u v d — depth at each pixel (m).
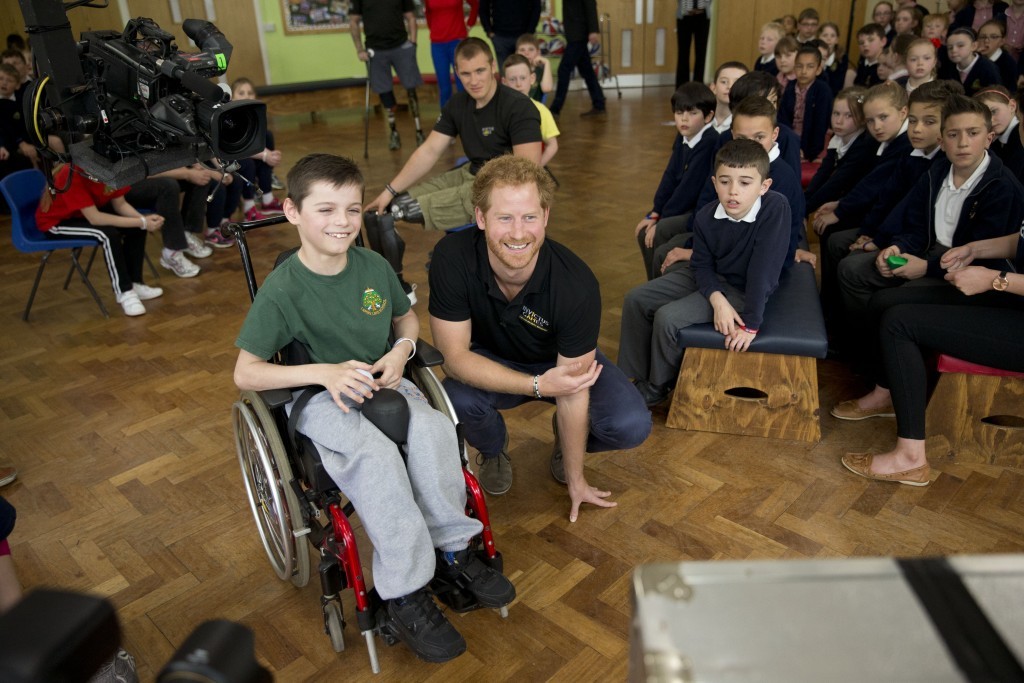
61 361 3.13
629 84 9.75
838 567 0.61
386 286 1.71
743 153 2.22
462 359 1.92
